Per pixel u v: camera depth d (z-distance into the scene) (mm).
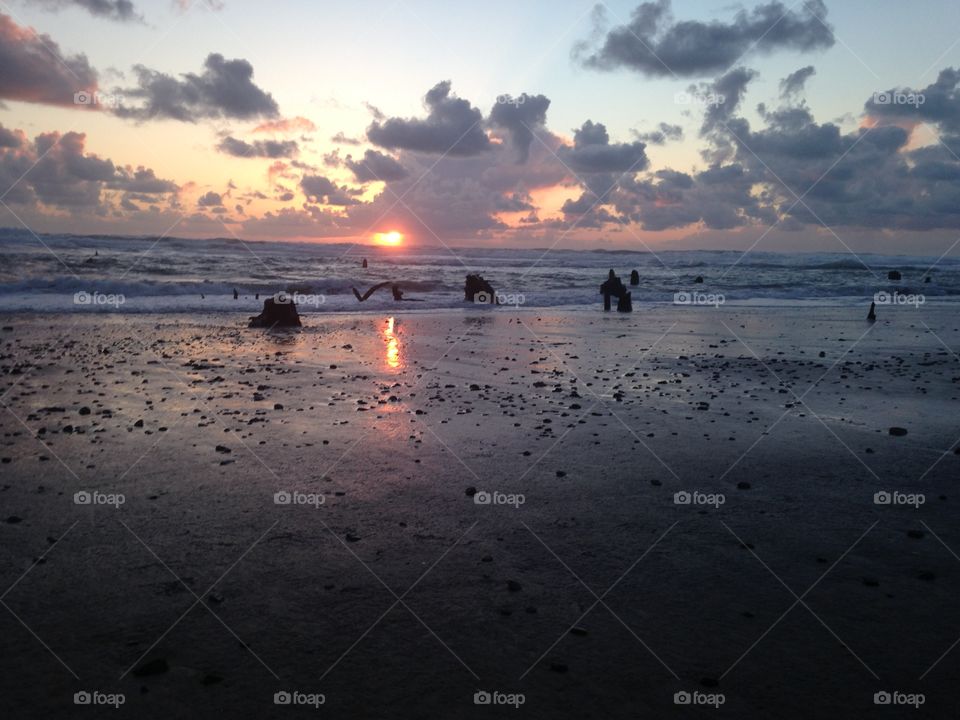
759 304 34969
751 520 5910
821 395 11641
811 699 3455
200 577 4730
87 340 17953
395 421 9445
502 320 25531
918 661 3799
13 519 5668
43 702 3367
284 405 10398
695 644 3969
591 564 5020
